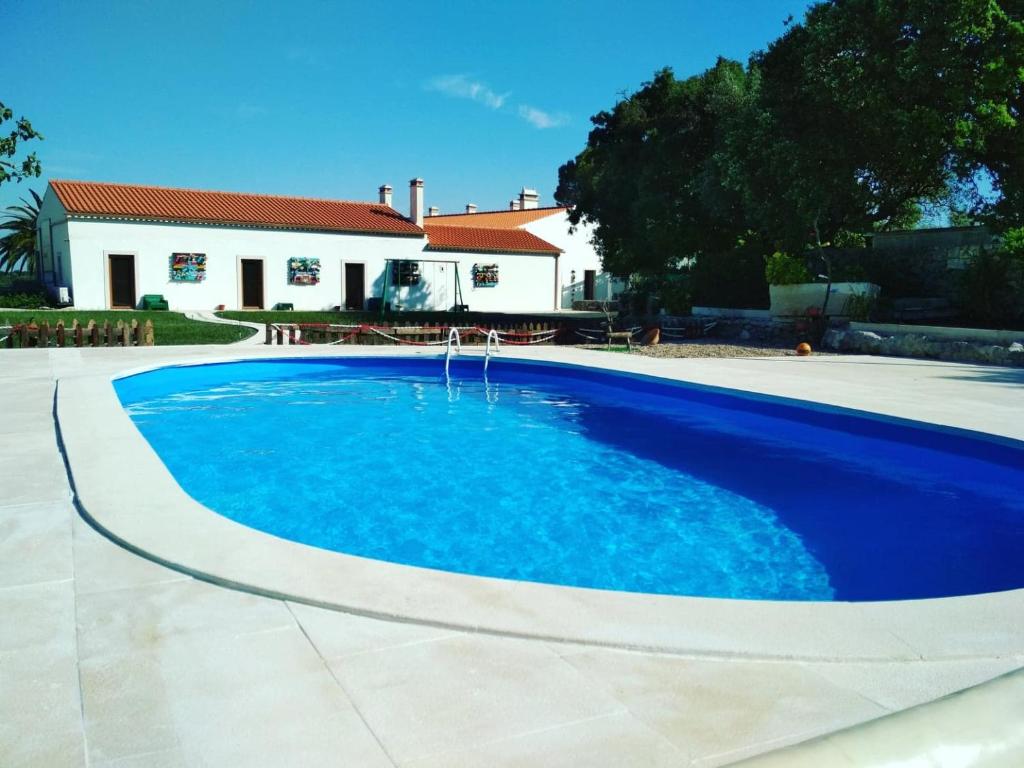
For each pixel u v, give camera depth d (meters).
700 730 2.07
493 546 5.03
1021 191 14.91
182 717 2.11
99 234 26.86
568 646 2.58
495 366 13.42
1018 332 12.81
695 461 7.36
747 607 2.91
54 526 3.82
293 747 1.97
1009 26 13.68
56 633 2.62
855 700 2.24
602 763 1.92
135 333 14.27
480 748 1.98
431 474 6.82
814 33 15.50
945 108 14.86
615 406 10.27
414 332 16.48
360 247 32.16
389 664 2.43
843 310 16.47
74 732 2.02
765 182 17.05
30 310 24.73
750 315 18.77
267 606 2.88
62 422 6.34
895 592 4.34
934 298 17.25
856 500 6.12
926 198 20.81
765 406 8.85
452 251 34.59
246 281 30.00
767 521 5.59
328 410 9.86
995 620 2.81
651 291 24.36
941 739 1.25
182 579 3.14
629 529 5.41
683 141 21.78
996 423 6.91
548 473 6.89
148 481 4.57
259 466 7.01
